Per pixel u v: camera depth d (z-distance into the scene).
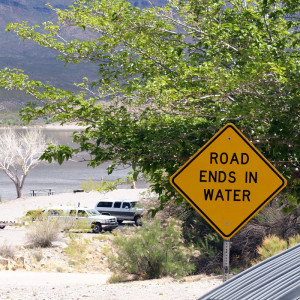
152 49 12.46
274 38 11.96
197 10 11.74
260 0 12.13
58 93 11.45
